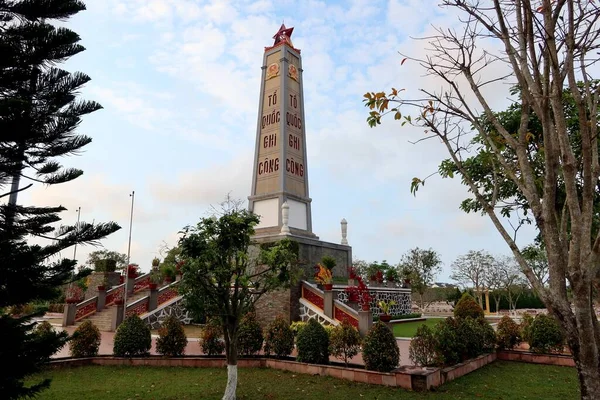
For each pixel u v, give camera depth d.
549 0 3.82
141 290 22.59
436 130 5.04
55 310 29.89
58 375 9.48
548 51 3.73
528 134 5.43
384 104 5.20
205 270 7.62
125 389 8.25
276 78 23.50
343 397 7.68
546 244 3.91
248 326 11.24
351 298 16.36
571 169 3.72
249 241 8.28
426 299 46.62
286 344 10.94
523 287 42.88
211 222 7.75
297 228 21.80
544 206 3.92
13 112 5.24
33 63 6.07
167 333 11.09
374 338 9.09
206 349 11.10
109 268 25.69
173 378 9.30
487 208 4.45
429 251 46.50
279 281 8.15
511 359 11.56
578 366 3.62
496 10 4.27
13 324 5.32
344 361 10.37
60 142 6.36
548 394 7.81
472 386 8.41
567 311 3.74
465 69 4.75
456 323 10.76
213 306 7.73
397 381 8.34
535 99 4.02
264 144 22.98
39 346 5.52
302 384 8.71
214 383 8.83
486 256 43.41
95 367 10.41
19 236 5.84
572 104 9.63
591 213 3.67
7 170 5.73
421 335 9.68
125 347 10.98
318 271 19.05
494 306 47.03
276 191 21.64
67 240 6.04
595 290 4.41
